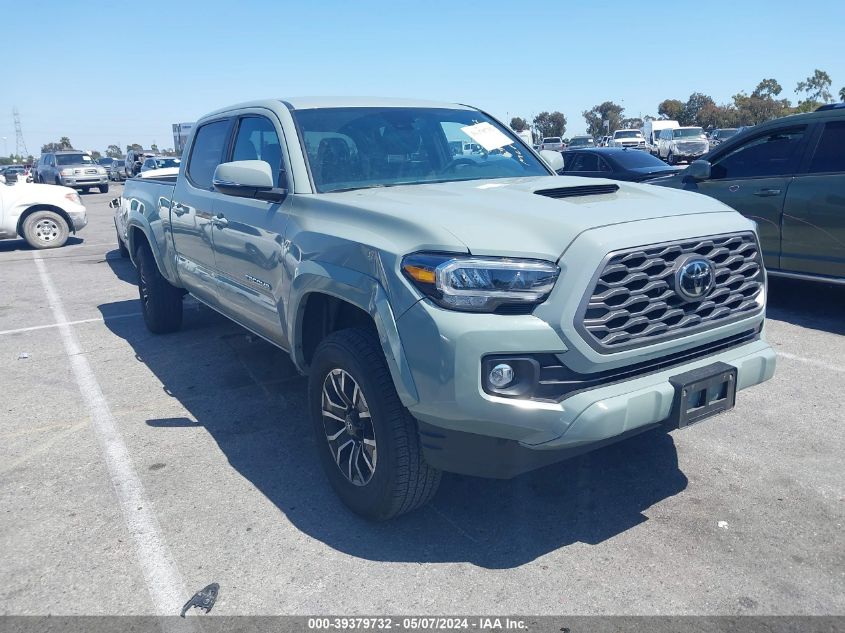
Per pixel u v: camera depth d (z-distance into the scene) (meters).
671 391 2.83
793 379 4.96
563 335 2.64
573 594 2.77
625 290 2.73
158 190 6.02
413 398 2.79
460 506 3.45
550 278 2.67
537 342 2.63
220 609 2.74
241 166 3.81
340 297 3.18
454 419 2.70
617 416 2.68
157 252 5.95
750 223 3.24
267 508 3.48
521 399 2.65
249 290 4.29
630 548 3.05
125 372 5.61
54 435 4.42
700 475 3.66
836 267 6.24
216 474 3.85
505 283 2.64
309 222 3.53
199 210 4.94
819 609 2.64
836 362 5.29
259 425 4.50
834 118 6.28
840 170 6.16
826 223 6.21
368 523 3.32
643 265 2.77
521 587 2.82
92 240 14.73
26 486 3.76
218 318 7.26
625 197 3.29
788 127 6.66
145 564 3.04
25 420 4.68
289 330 3.70
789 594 2.73
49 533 3.30
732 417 4.36
